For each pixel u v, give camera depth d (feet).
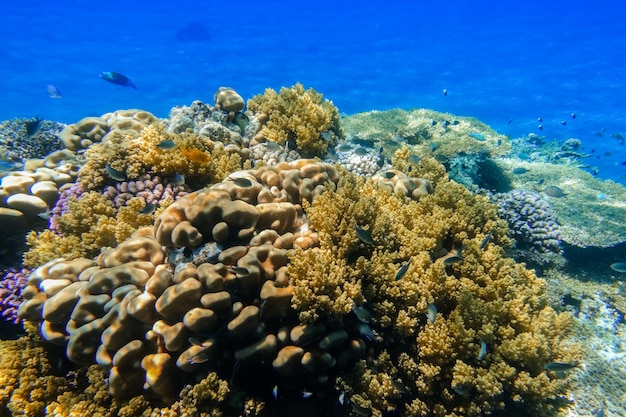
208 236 2.88
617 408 3.54
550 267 5.21
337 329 2.75
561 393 3.22
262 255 2.80
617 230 5.38
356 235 3.03
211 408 2.53
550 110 21.81
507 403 3.19
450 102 23.66
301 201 3.57
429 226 3.68
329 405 2.84
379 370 2.93
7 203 3.79
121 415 2.55
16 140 5.55
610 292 4.98
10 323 3.56
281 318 2.78
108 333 2.55
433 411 2.94
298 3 77.92
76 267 3.05
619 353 4.17
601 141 17.39
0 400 2.82
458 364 2.86
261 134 5.14
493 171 7.18
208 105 5.49
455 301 3.30
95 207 3.61
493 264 3.59
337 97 24.26
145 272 2.77
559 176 7.12
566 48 39.73
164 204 3.65
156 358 2.54
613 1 69.51
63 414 2.67
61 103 23.47
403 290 3.06
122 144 3.99
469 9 72.08
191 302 2.54
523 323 3.28
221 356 2.68
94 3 70.13
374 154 5.52
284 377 2.76
